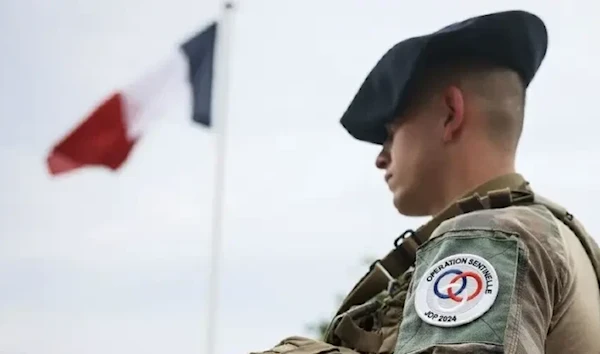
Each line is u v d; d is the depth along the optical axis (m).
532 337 2.05
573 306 2.28
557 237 2.28
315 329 11.74
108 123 14.56
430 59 2.72
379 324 2.50
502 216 2.24
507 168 2.65
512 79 2.70
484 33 2.67
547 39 2.76
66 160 14.55
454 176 2.66
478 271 2.10
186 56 15.02
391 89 2.76
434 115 2.70
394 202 2.78
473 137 2.66
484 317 2.03
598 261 2.50
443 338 2.02
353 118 2.88
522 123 2.73
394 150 2.78
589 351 2.29
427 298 2.11
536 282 2.14
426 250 2.24
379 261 2.71
